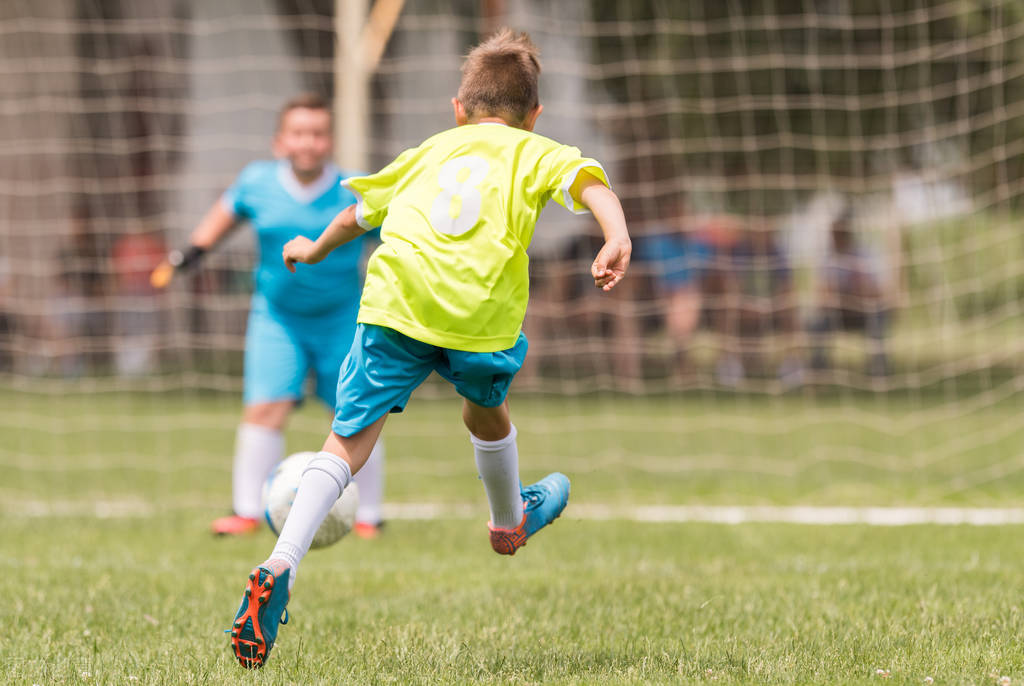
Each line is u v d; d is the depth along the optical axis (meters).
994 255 46.19
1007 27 38.41
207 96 48.00
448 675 9.67
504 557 17.38
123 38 47.28
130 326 48.34
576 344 46.38
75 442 33.44
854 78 42.03
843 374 47.19
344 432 9.61
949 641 10.84
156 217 48.41
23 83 46.91
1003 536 19.61
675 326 46.44
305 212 18.23
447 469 29.05
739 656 10.30
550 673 9.77
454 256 9.53
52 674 9.72
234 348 49.12
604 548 18.27
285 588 9.11
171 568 15.86
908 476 28.33
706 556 17.41
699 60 42.81
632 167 44.72
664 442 34.19
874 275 46.16
